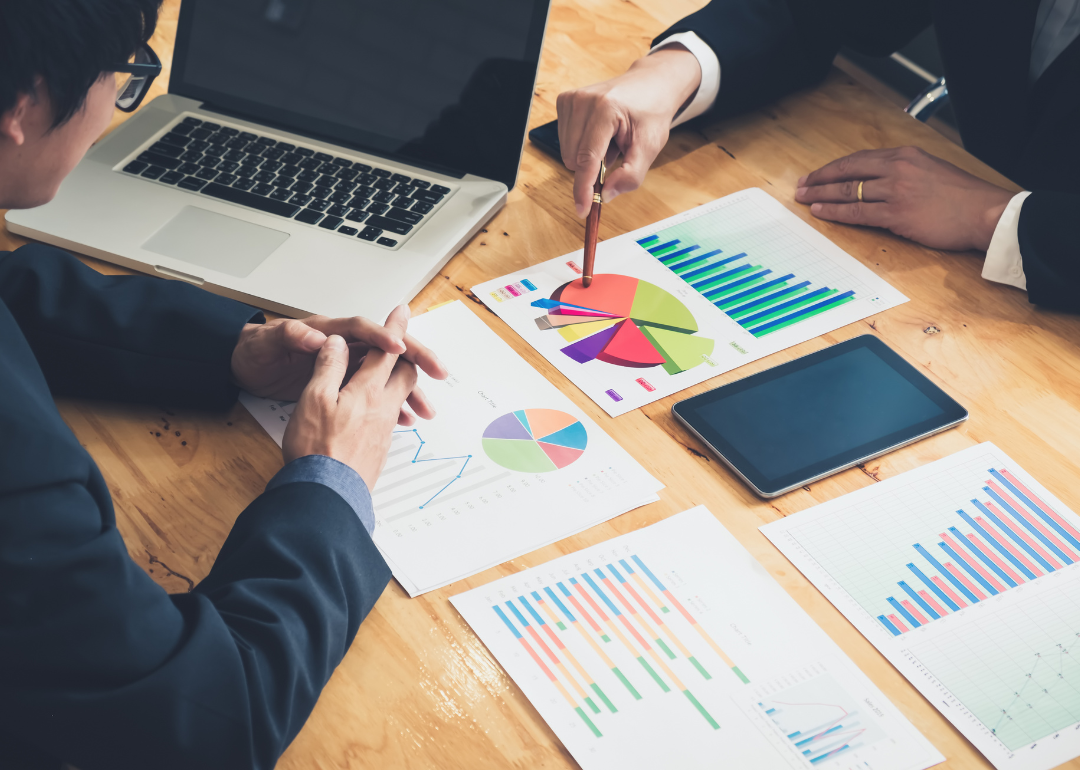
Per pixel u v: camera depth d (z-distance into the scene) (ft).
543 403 2.78
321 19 3.43
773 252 3.38
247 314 2.77
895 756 2.02
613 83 3.64
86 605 1.75
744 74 3.89
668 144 3.85
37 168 2.05
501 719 2.06
